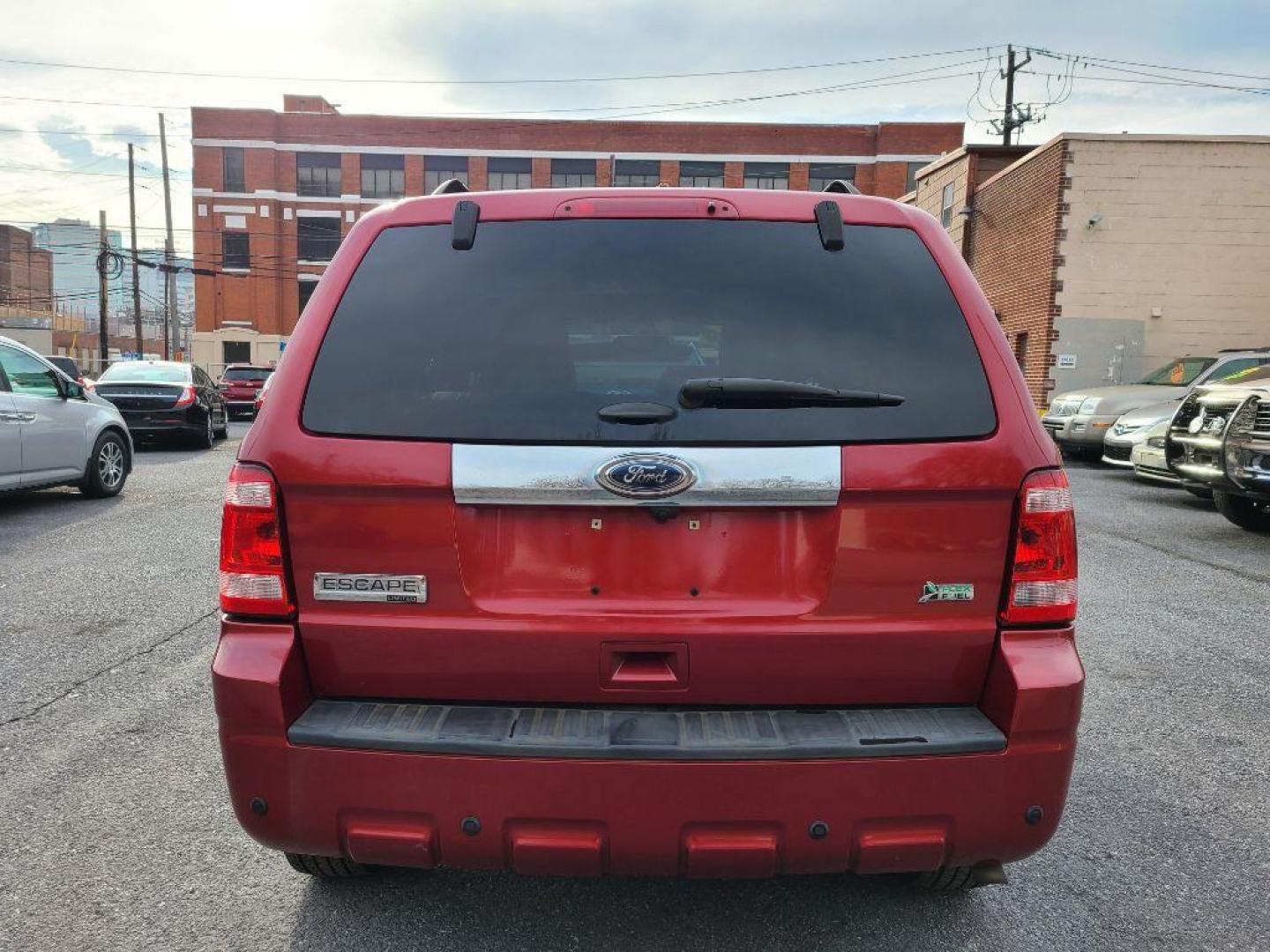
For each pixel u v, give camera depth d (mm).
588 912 2648
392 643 2084
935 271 2223
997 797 2027
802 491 2020
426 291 2195
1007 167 21781
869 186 50219
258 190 49344
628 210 2250
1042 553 2064
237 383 27406
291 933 2537
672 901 2709
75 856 2924
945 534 2059
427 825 2021
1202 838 3104
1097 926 2604
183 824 3125
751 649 2059
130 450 10602
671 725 2031
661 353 2125
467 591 2076
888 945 2504
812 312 2160
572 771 1980
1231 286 18469
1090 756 3736
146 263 42844
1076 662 2068
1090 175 18359
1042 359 19094
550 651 2068
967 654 2088
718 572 2084
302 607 2100
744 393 2029
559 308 2166
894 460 2037
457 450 2043
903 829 2020
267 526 2078
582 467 2023
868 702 2102
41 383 9203
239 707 2051
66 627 5301
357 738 2006
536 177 50406
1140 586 6551
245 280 49906
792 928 2576
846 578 2053
